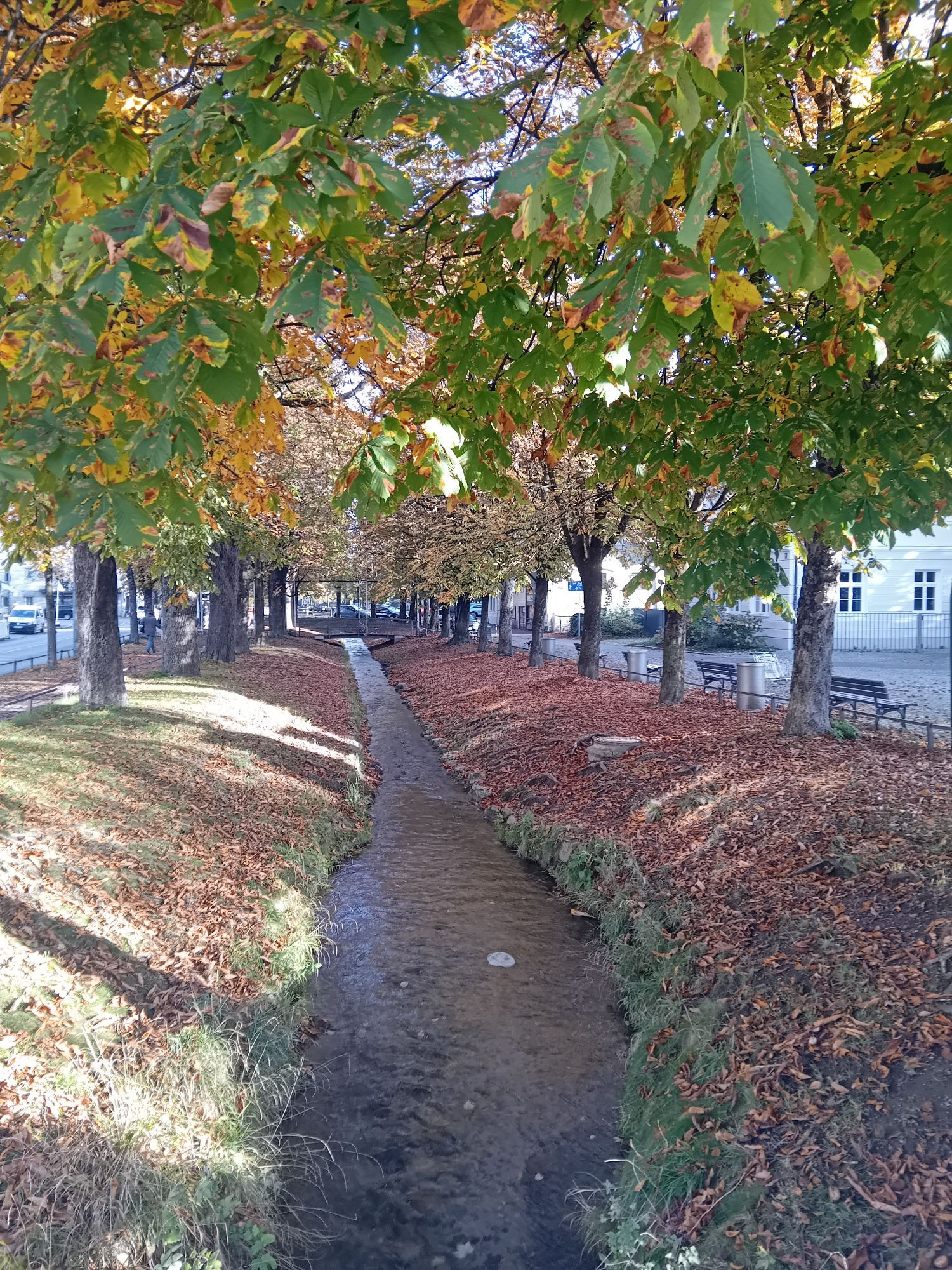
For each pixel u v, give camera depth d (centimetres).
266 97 247
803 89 712
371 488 350
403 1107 559
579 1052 626
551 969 765
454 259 532
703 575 503
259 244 350
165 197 212
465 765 1593
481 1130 536
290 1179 486
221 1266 375
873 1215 382
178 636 1939
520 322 412
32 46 339
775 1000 564
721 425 464
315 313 214
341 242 240
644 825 977
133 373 280
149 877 725
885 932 586
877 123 402
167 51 346
